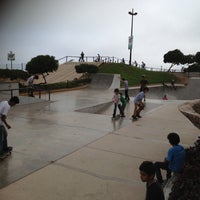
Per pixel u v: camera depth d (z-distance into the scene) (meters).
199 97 28.81
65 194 4.53
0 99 13.37
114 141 7.75
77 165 5.80
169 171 5.04
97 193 4.61
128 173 5.48
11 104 6.02
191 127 9.88
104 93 21.52
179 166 4.76
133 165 5.93
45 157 6.21
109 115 11.88
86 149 6.91
